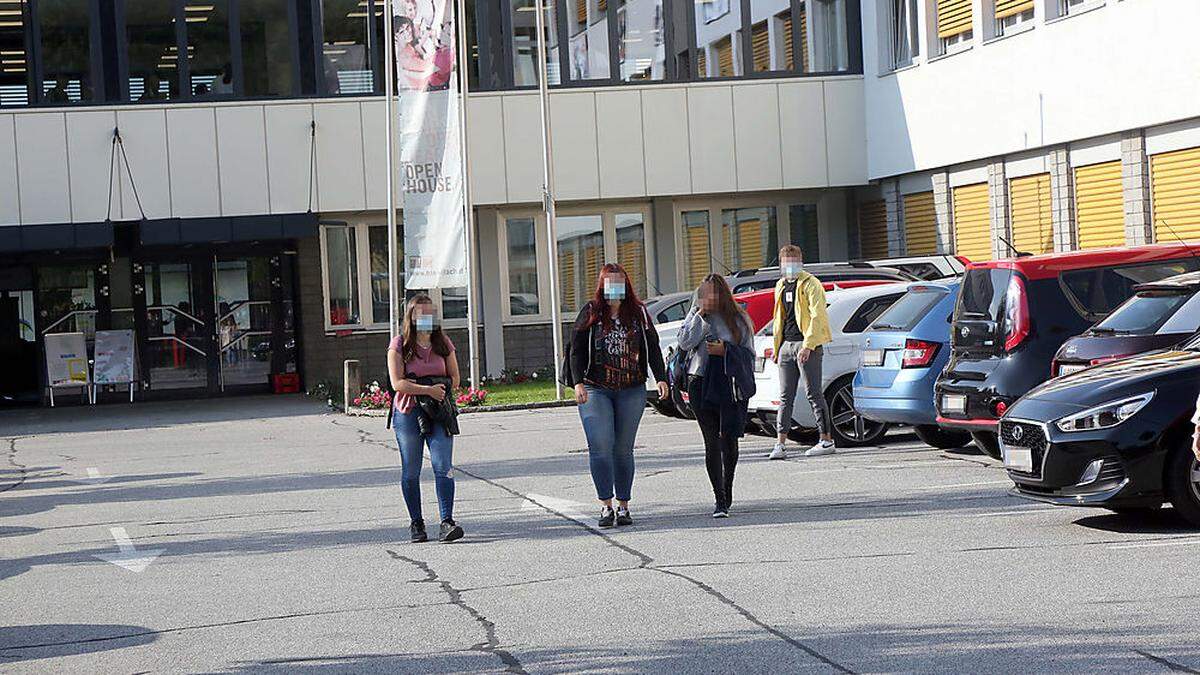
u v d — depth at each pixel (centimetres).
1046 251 3628
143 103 4128
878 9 4272
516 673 1073
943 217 4059
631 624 1212
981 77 3769
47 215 4088
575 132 4278
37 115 4081
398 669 1102
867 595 1278
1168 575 1302
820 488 1969
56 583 1552
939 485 1934
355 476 2412
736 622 1201
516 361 4528
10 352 4500
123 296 4550
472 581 1439
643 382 1753
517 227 4531
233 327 4606
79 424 3897
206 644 1217
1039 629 1127
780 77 4350
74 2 4141
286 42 4209
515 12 4272
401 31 3506
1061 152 3519
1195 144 3084
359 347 4519
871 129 4350
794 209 4622
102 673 1134
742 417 1769
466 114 3581
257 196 4169
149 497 2278
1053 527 1580
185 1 4175
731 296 1777
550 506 1939
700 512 1822
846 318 2481
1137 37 3183
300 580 1493
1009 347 1975
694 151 4319
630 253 4578
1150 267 2006
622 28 4319
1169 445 1505
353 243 4506
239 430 3494
